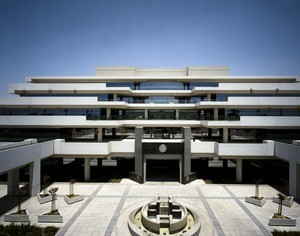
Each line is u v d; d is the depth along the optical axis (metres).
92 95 35.00
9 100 31.36
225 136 31.80
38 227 17.08
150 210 19.73
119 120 32.28
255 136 33.12
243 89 32.78
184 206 21.81
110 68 39.53
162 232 16.75
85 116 30.67
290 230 17.53
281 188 27.78
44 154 26.67
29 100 31.41
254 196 23.95
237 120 31.05
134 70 39.44
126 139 34.25
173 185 29.00
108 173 35.00
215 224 18.52
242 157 29.28
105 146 29.03
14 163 20.67
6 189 27.48
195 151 30.56
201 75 38.84
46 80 36.19
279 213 19.19
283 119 29.58
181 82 37.28
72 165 39.69
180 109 36.56
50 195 23.41
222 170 37.31
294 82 35.44
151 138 33.69
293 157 24.11
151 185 28.92
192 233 16.03
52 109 33.34
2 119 30.45
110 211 20.92
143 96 37.38
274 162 35.25
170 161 36.53
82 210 21.09
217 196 25.03
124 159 39.12
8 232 16.36
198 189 27.45
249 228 17.88
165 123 34.06
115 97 34.53
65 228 17.75
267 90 32.53
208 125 30.39
